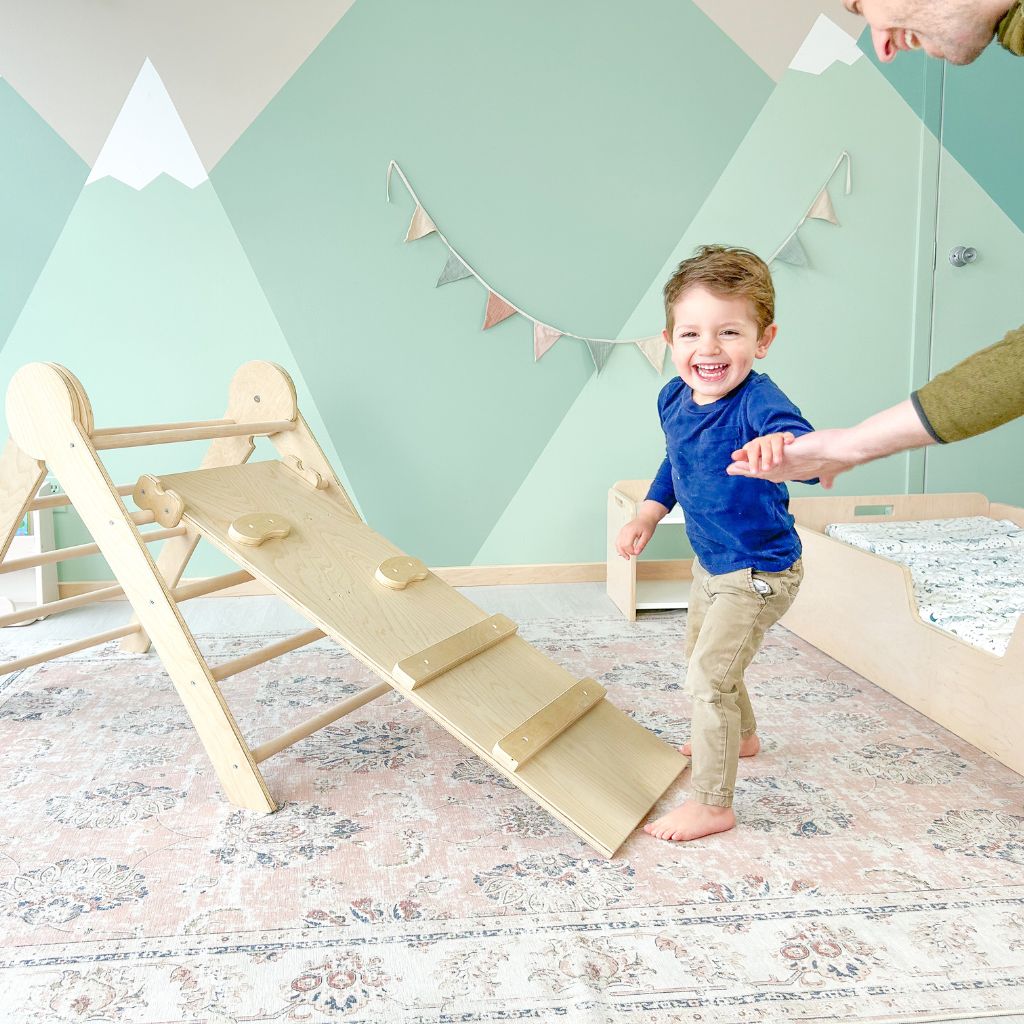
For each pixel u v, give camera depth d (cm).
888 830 164
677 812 164
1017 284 329
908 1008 119
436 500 327
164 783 185
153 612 175
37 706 226
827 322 325
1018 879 148
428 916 140
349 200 306
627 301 320
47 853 159
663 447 330
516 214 312
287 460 229
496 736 168
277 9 294
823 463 98
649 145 311
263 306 310
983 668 191
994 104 316
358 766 193
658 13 304
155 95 296
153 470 315
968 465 338
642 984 124
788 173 316
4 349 305
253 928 137
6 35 289
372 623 184
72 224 300
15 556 299
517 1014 118
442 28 300
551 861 156
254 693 233
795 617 273
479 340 318
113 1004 121
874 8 101
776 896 144
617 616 295
